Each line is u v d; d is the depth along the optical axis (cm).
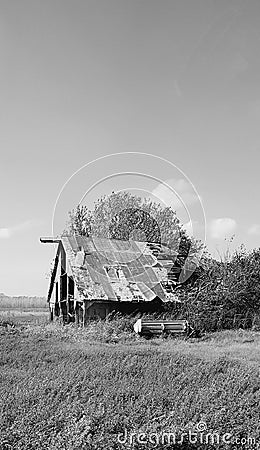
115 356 1524
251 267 3166
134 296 2797
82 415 834
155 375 1230
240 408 895
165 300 2844
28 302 5588
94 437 738
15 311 4744
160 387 1091
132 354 1589
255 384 1122
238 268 3145
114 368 1308
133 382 1144
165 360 1473
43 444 725
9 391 1038
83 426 762
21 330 2419
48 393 1008
